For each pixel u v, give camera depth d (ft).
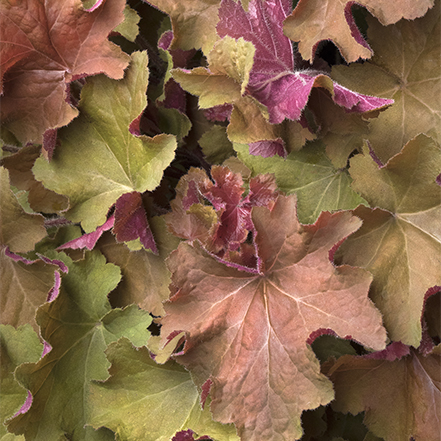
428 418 2.15
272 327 2.07
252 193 2.19
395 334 2.09
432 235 2.10
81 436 2.26
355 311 2.04
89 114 2.26
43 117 2.26
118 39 2.39
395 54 2.22
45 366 2.23
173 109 2.35
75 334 2.29
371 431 2.17
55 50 2.23
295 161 2.27
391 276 2.11
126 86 2.22
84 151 2.28
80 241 2.30
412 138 2.13
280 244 2.07
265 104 2.15
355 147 2.20
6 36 2.20
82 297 2.31
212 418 2.05
